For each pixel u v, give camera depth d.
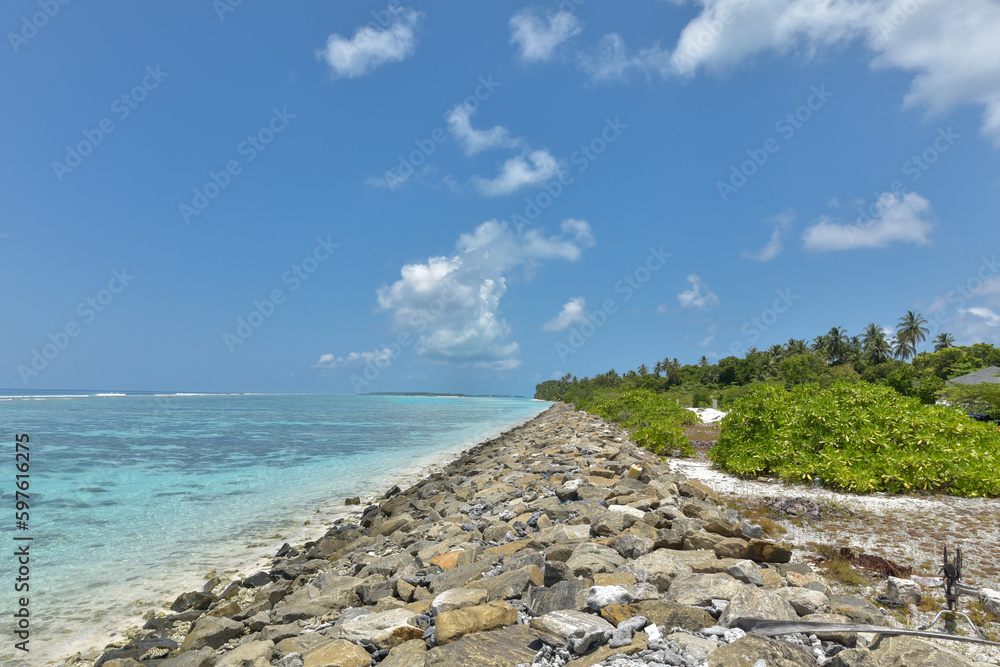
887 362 83.81
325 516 14.81
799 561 7.96
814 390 17.11
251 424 45.72
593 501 10.85
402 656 4.80
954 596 6.08
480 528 10.75
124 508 14.84
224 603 8.55
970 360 77.19
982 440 14.59
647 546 7.35
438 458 28.30
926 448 14.10
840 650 4.44
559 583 5.84
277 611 7.34
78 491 16.89
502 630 5.05
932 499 12.32
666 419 26.64
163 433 34.94
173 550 11.34
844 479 13.17
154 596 8.84
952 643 5.31
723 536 7.68
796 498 12.07
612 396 47.28
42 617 7.95
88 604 8.45
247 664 5.23
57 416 46.56
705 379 106.38
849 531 9.69
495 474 17.73
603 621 4.91
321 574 9.01
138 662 6.16
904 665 4.12
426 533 10.90
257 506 15.78
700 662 4.25
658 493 11.30
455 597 5.73
